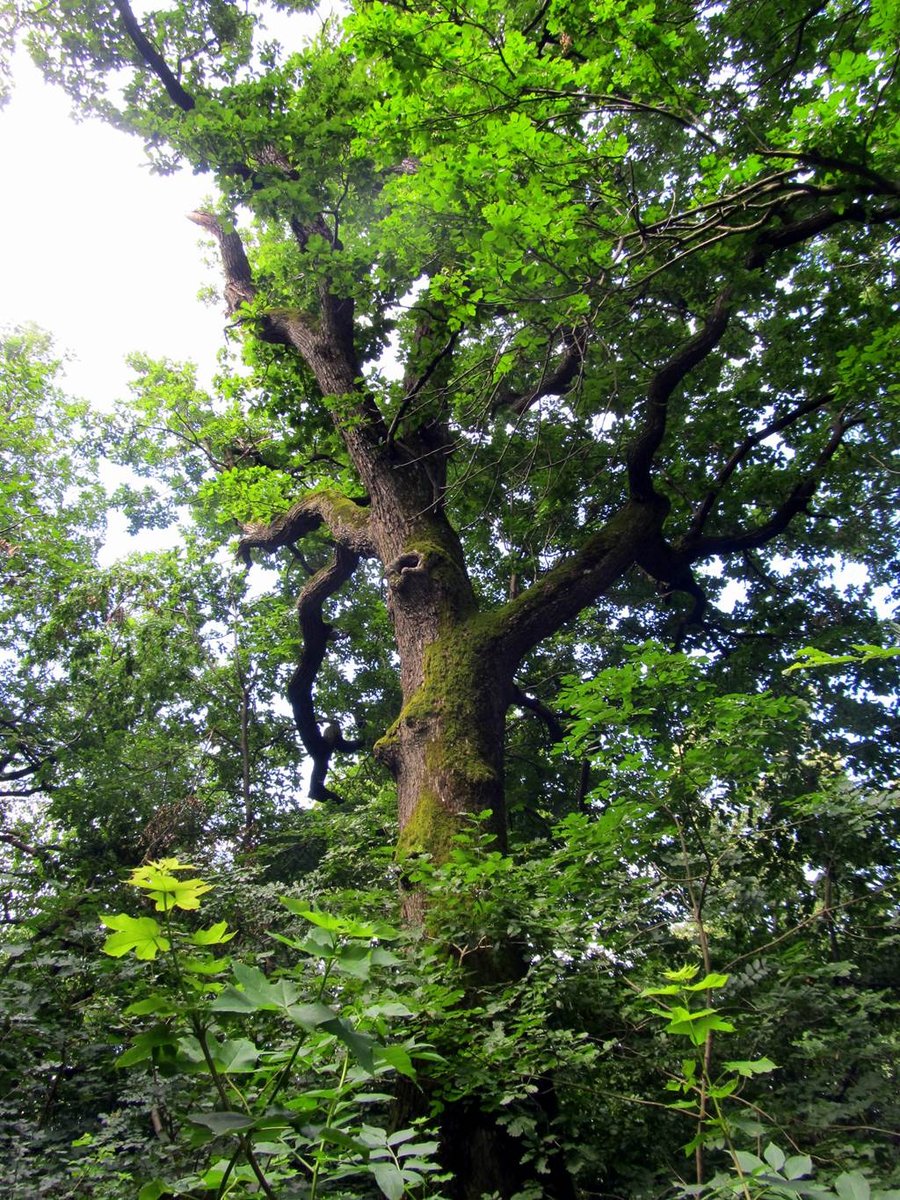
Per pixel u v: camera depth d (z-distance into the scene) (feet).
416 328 33.19
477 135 16.24
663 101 16.26
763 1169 4.85
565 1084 14.43
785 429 37.40
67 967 16.70
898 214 17.74
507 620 24.98
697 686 16.29
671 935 17.20
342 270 25.76
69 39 30.53
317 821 37.11
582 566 26.66
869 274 29.71
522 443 35.60
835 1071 14.80
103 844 37.76
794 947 14.94
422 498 28.96
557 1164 15.08
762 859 18.02
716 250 22.41
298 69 28.02
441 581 25.84
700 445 38.29
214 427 44.83
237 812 43.04
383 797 35.45
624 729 15.96
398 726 22.90
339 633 50.52
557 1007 15.35
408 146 17.15
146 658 47.57
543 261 16.34
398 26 14.48
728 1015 14.46
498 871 15.90
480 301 21.34
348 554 35.32
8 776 47.85
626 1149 15.11
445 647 24.30
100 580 46.47
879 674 36.76
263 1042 9.42
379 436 30.68
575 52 18.89
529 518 35.83
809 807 16.48
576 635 45.73
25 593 48.19
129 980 15.37
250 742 49.93
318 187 26.86
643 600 43.80
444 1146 14.92
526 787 44.21
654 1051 15.11
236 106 26.32
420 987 12.64
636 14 14.49
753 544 33.17
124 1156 13.28
